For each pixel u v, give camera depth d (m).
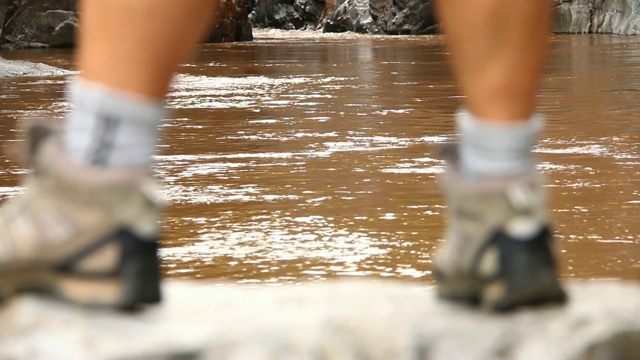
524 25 4.27
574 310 4.36
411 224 9.20
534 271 4.25
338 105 20.67
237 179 11.77
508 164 4.31
